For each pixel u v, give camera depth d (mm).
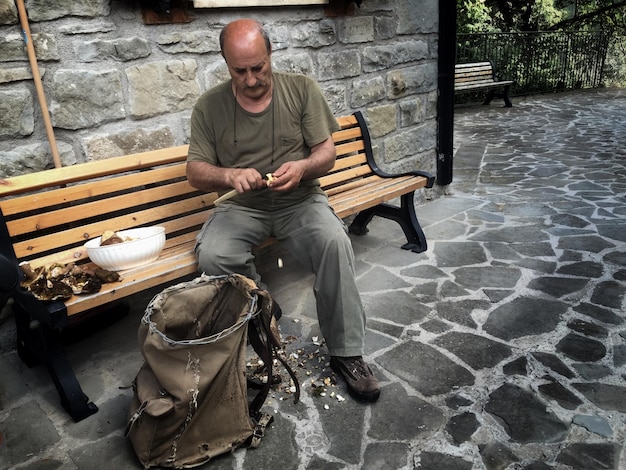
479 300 2682
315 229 2137
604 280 2826
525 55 11219
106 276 1953
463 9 10734
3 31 2090
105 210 2283
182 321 1756
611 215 3832
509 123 8117
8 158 2191
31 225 2082
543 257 3162
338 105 3436
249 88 2053
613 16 13586
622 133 6840
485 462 1658
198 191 2615
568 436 1746
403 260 3230
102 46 2348
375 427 1835
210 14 2689
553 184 4730
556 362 2143
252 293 1695
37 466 1738
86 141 2383
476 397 1958
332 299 2025
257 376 2133
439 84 4199
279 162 2260
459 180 5039
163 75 2576
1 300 1777
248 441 1768
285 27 3029
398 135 3945
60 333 2418
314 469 1666
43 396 2111
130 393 2105
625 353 2180
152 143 2600
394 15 3666
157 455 1667
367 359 2223
